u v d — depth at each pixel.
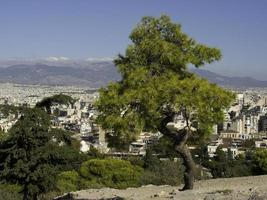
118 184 28.44
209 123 14.91
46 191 21.55
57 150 21.28
